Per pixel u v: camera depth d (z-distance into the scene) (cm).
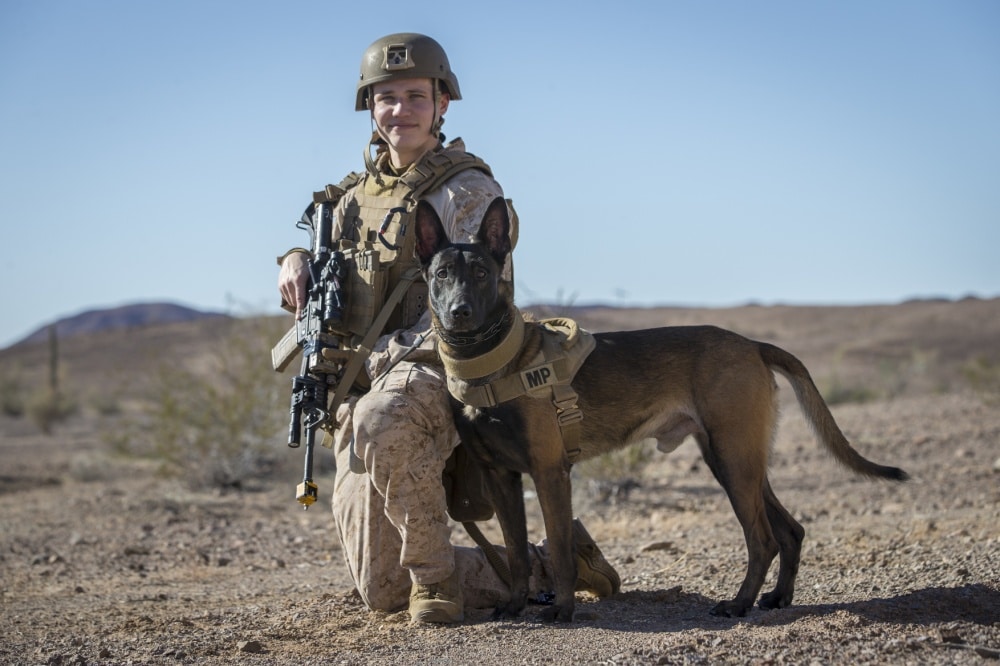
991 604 573
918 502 1052
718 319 6338
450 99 666
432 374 580
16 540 1080
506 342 559
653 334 624
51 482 1634
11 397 3597
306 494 563
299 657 535
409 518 573
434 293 569
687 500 1164
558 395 567
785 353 634
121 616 687
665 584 716
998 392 1956
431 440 579
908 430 1611
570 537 578
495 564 634
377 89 642
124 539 1072
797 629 526
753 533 601
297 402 581
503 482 603
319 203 657
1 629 662
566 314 1161
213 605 720
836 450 637
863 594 636
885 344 4812
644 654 495
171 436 1481
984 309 5566
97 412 3278
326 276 611
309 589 767
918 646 488
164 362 1716
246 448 1519
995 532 785
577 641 531
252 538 1062
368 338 605
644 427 623
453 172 626
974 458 1323
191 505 1297
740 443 604
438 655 520
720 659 486
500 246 573
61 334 11044
